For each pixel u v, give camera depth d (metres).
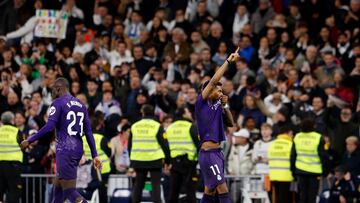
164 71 64.94
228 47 66.38
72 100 42.09
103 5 71.81
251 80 61.06
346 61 64.31
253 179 54.28
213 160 41.78
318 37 66.19
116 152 56.91
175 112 57.59
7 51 67.81
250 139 57.09
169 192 53.09
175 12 70.88
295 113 59.25
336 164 56.88
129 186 54.75
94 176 52.22
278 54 64.75
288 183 53.50
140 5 72.00
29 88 65.25
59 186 42.31
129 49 67.81
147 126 51.22
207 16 69.88
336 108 58.97
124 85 63.09
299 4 68.88
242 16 68.56
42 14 66.38
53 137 57.53
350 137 55.56
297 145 52.62
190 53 66.12
